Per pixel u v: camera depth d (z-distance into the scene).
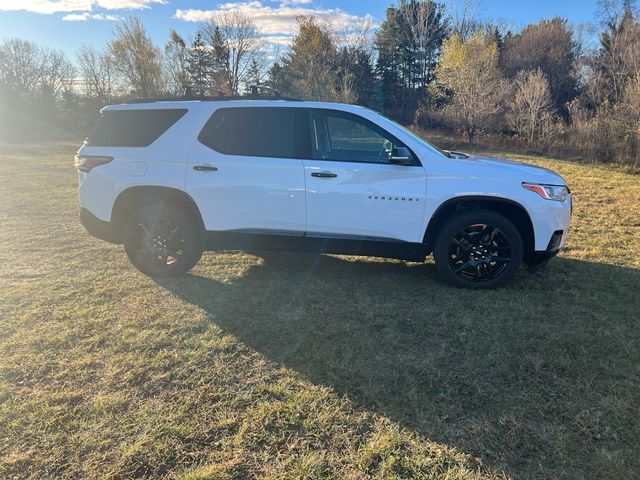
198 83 52.62
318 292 4.32
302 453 2.26
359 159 4.26
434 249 4.32
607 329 3.51
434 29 45.78
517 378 2.89
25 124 40.03
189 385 2.82
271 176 4.27
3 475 2.13
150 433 2.39
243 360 3.11
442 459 2.21
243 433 2.39
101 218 4.62
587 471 2.13
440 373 2.95
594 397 2.68
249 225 4.40
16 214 7.87
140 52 44.97
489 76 25.14
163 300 4.14
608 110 16.05
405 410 2.58
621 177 11.12
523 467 2.16
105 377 2.91
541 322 3.65
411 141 4.24
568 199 4.29
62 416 2.53
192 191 4.40
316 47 40.28
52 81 46.31
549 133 17.61
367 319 3.73
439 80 30.78
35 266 5.11
